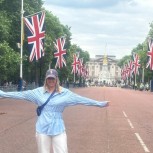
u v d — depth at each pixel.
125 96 72.31
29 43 50.44
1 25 50.72
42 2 70.19
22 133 18.48
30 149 14.20
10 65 51.50
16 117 26.59
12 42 62.94
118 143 16.20
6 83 74.81
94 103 8.38
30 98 8.37
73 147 14.91
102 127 21.92
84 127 21.72
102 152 14.02
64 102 8.30
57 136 8.25
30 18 50.44
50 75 8.29
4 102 44.62
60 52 71.38
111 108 38.41
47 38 76.12
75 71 118.19
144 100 57.31
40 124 8.29
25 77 95.50
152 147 15.40
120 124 23.75
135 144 16.06
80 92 90.19
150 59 78.25
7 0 59.81
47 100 8.27
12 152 13.55
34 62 77.50
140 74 158.62
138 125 23.42
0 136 17.34
